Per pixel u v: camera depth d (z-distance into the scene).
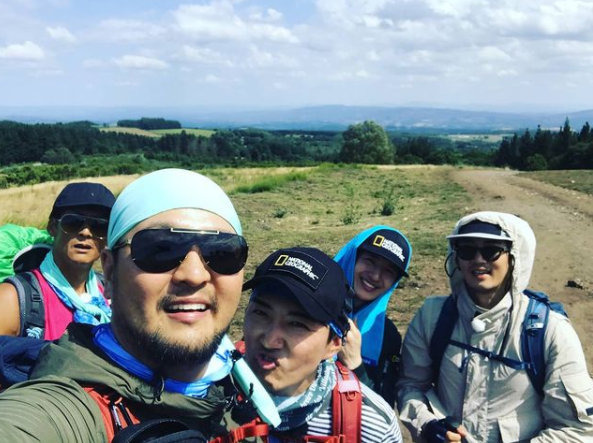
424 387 2.83
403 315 6.70
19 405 1.01
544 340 2.40
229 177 34.34
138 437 1.00
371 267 3.06
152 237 1.18
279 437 1.89
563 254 10.10
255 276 1.87
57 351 1.19
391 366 3.01
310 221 17.94
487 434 2.46
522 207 17.47
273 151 163.62
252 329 1.83
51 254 2.69
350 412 1.89
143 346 1.16
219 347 1.40
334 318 1.79
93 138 144.75
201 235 1.21
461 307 2.62
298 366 1.78
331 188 29.30
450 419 2.41
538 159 68.25
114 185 29.16
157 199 1.23
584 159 64.88
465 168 56.56
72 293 2.56
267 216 18.77
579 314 6.78
